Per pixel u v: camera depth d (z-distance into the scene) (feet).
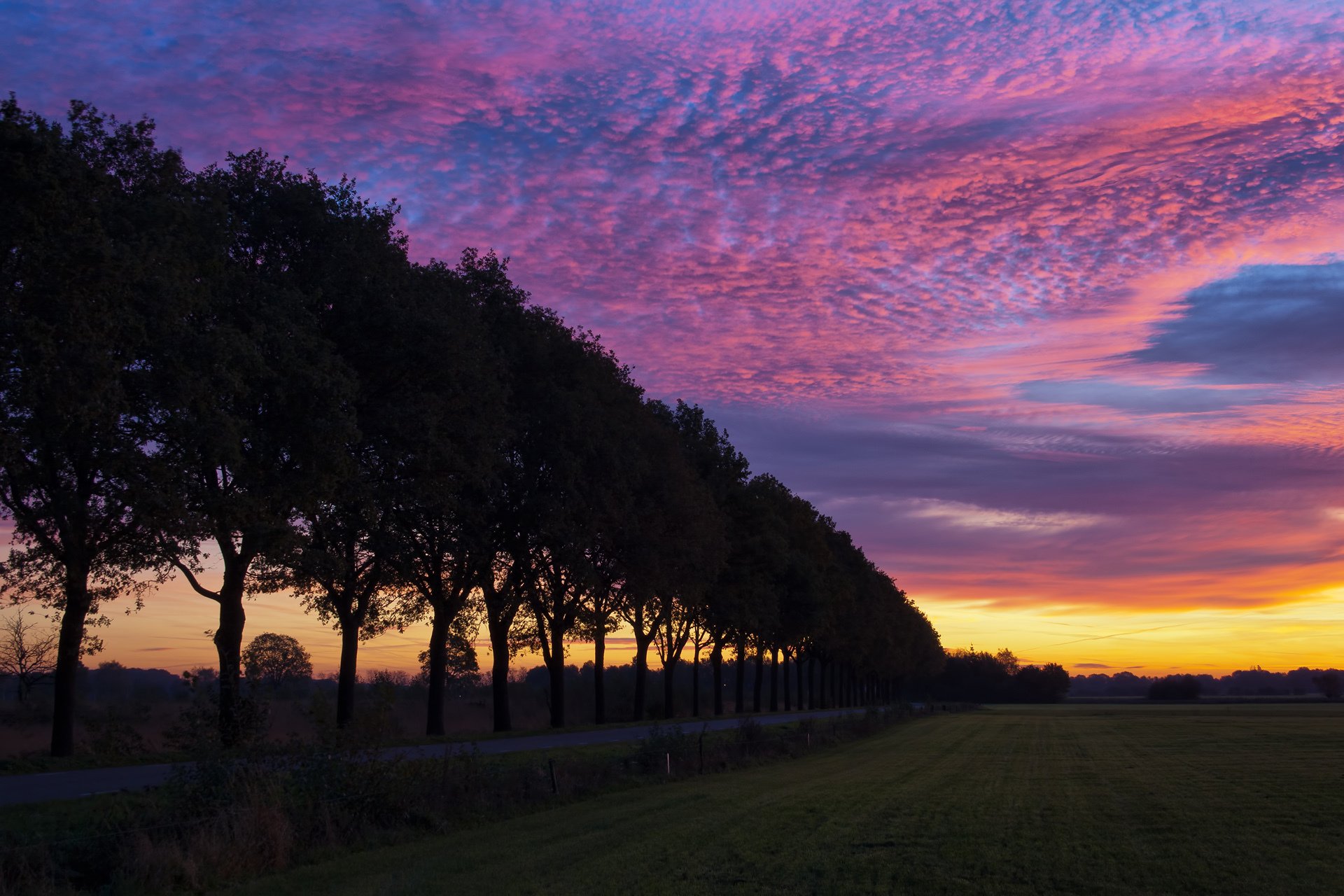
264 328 88.84
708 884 39.37
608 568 157.79
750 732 119.85
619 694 310.86
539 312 147.84
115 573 91.35
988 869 41.65
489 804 66.03
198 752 53.93
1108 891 37.32
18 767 76.18
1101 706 529.45
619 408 156.87
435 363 107.55
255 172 105.60
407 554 122.42
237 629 99.66
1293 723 207.41
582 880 40.73
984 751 126.62
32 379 66.80
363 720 61.21
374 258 107.45
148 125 87.15
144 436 82.53
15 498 85.20
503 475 136.77
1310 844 46.96
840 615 342.85
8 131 66.54
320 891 41.57
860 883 39.01
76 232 69.00
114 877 41.52
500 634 148.56
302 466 91.20
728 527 219.41
